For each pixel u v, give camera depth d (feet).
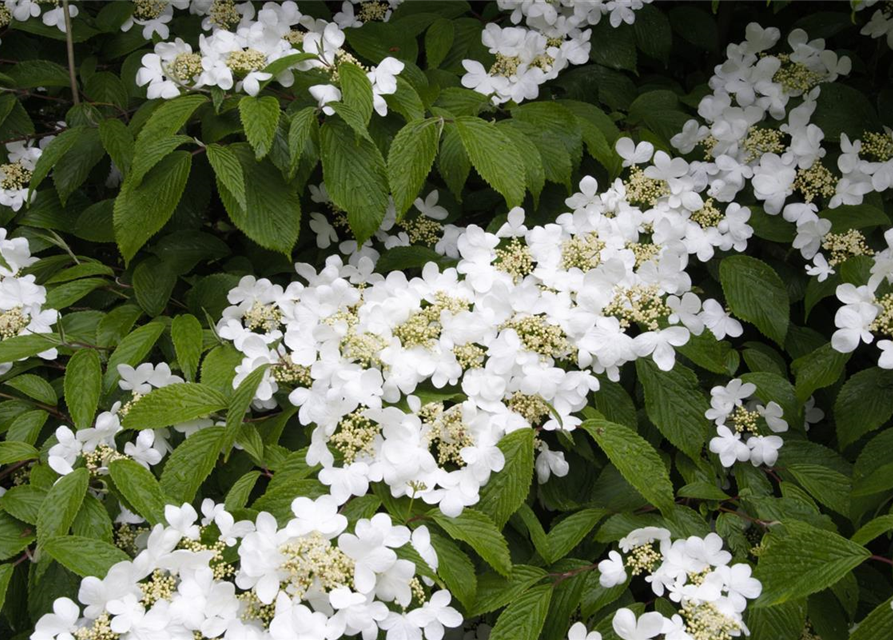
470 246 4.17
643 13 4.85
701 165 4.49
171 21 4.90
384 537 3.62
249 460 4.09
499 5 4.68
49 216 4.61
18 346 4.10
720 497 3.99
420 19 4.81
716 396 4.14
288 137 4.22
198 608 3.61
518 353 3.95
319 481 3.79
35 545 3.99
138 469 3.83
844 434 4.11
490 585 3.84
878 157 4.51
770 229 4.41
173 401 3.95
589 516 3.95
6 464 4.10
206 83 4.25
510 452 3.85
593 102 4.80
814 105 4.54
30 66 4.72
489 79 4.58
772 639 3.83
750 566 3.81
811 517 4.01
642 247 4.20
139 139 4.15
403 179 4.16
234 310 4.23
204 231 4.77
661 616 3.71
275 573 3.60
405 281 4.09
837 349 4.03
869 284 4.04
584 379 3.96
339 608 3.58
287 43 4.37
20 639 3.91
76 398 4.02
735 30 5.29
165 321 4.27
